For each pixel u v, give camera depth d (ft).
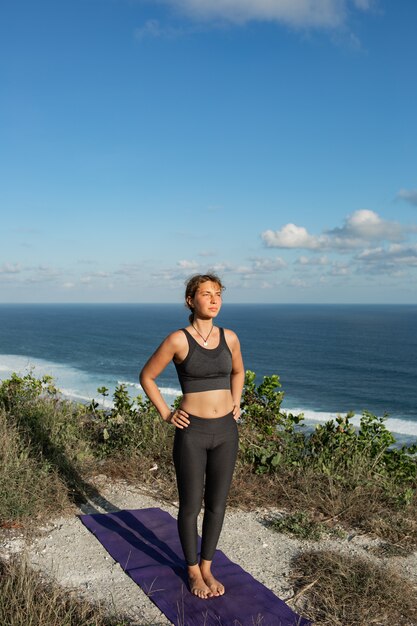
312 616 10.78
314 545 14.15
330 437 21.52
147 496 16.94
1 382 24.79
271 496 17.08
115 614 10.29
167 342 11.10
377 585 11.75
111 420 22.21
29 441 17.90
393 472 20.47
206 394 11.23
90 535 14.06
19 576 10.75
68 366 187.62
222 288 11.36
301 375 181.88
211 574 11.73
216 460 11.33
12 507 14.40
